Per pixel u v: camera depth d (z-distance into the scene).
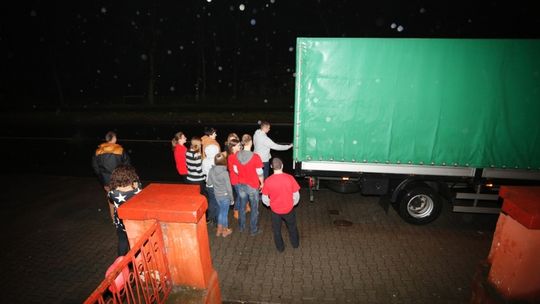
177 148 6.59
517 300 2.79
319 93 5.76
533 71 5.29
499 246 2.96
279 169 5.07
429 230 6.27
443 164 5.82
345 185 6.58
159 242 3.10
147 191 3.39
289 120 19.80
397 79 5.57
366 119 5.78
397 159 5.89
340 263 5.20
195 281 3.23
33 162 11.75
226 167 5.70
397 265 5.14
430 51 5.41
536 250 2.66
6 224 6.72
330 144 5.96
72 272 5.10
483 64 5.36
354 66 5.60
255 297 4.44
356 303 4.31
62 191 8.60
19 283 4.84
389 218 6.79
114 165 5.82
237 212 6.48
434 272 4.96
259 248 5.67
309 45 5.61
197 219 3.00
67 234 6.30
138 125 19.17
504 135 5.56
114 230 6.45
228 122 19.38
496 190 6.16
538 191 2.91
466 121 5.59
